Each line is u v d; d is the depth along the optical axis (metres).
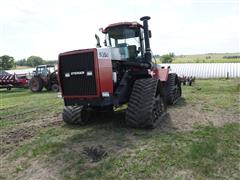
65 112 5.88
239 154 3.92
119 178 3.39
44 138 5.11
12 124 6.63
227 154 3.92
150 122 5.05
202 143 4.34
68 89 5.02
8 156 4.41
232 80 18.59
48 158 4.15
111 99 5.06
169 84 7.92
